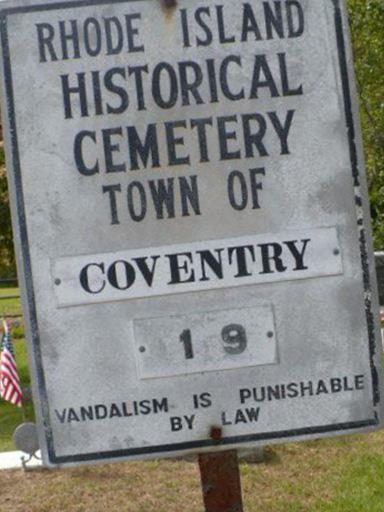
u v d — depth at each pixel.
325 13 4.89
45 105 4.82
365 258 4.85
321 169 4.86
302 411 4.83
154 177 4.82
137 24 4.84
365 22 21.73
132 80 4.83
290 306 4.83
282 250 4.83
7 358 12.79
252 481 10.63
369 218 4.86
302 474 10.92
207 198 4.82
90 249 4.81
